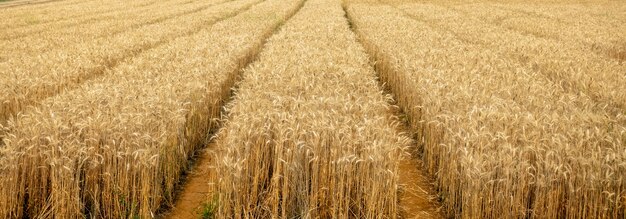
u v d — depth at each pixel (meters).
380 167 5.15
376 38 15.45
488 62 11.23
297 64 10.12
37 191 5.42
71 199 5.26
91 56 12.78
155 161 5.46
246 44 14.62
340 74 9.01
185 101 7.52
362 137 5.27
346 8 36.41
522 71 9.84
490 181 5.00
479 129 5.59
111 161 5.42
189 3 41.12
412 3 40.78
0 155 5.52
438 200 6.38
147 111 6.25
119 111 6.43
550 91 8.27
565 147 5.00
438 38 15.71
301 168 5.34
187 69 9.80
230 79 10.92
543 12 30.19
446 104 7.05
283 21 25.92
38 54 13.73
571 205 4.94
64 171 5.14
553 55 12.33
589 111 6.78
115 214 5.46
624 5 38.25
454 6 36.34
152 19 25.81
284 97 7.02
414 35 16.06
